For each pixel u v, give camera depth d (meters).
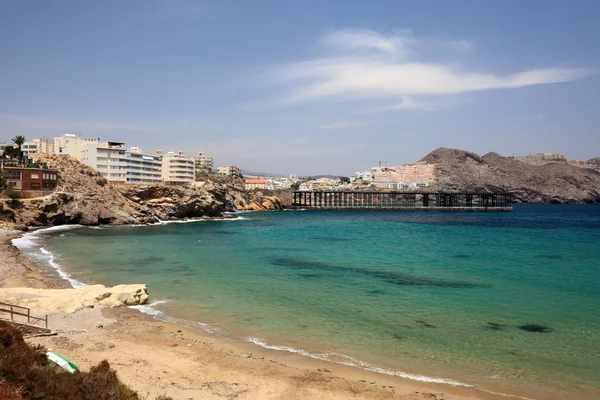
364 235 91.81
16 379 12.25
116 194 119.62
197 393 17.30
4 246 59.84
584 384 19.06
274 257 57.69
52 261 50.94
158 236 83.56
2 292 31.91
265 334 25.66
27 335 23.53
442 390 18.34
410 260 55.44
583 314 29.97
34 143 173.25
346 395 17.64
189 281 40.88
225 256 58.12
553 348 23.42
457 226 120.19
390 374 20.05
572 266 50.53
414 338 25.00
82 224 102.12
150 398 16.39
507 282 41.03
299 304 32.56
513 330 26.47
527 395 18.00
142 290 33.50
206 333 25.75
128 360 20.59
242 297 34.69
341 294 35.84
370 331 26.22
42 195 97.88
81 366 19.14
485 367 20.88
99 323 26.98
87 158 151.12
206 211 148.38
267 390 17.89
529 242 77.94
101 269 46.59
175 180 198.25
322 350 23.09
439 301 33.53
